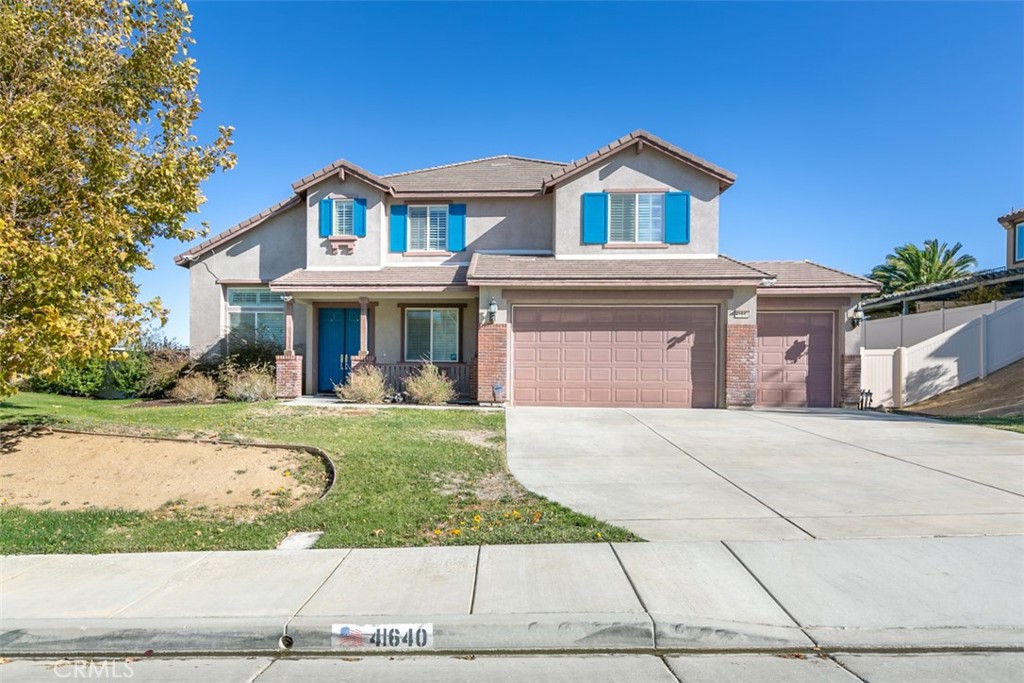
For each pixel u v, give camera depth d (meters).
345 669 3.95
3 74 8.05
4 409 12.88
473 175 19.14
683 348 15.34
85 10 8.38
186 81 9.66
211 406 14.41
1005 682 3.69
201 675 3.88
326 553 5.56
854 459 9.20
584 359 15.45
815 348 15.98
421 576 5.00
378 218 17.34
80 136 8.34
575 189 16.55
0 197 7.20
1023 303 17.52
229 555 5.56
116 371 17.00
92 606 4.54
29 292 7.63
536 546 5.64
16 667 4.01
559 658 4.07
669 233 16.30
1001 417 13.61
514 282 14.87
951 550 5.45
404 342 17.52
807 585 4.78
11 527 6.40
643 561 5.26
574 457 9.34
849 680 3.72
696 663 3.96
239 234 18.42
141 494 7.59
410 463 8.52
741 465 8.84
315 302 17.55
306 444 9.48
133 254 9.21
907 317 22.78
